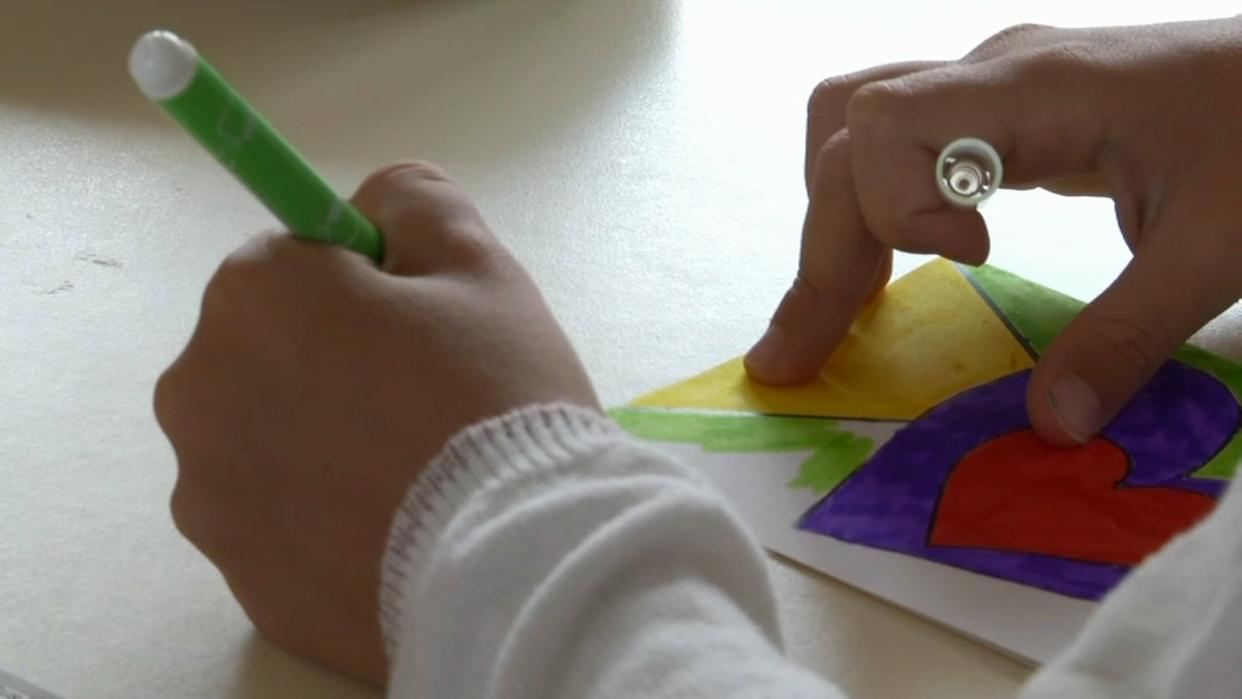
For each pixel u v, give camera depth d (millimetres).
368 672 429
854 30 657
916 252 488
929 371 500
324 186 431
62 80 616
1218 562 365
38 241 540
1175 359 496
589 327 513
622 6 675
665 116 603
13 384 491
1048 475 468
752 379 498
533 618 389
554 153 582
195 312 515
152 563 451
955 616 440
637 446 417
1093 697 370
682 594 394
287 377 429
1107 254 542
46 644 434
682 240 546
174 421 438
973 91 481
